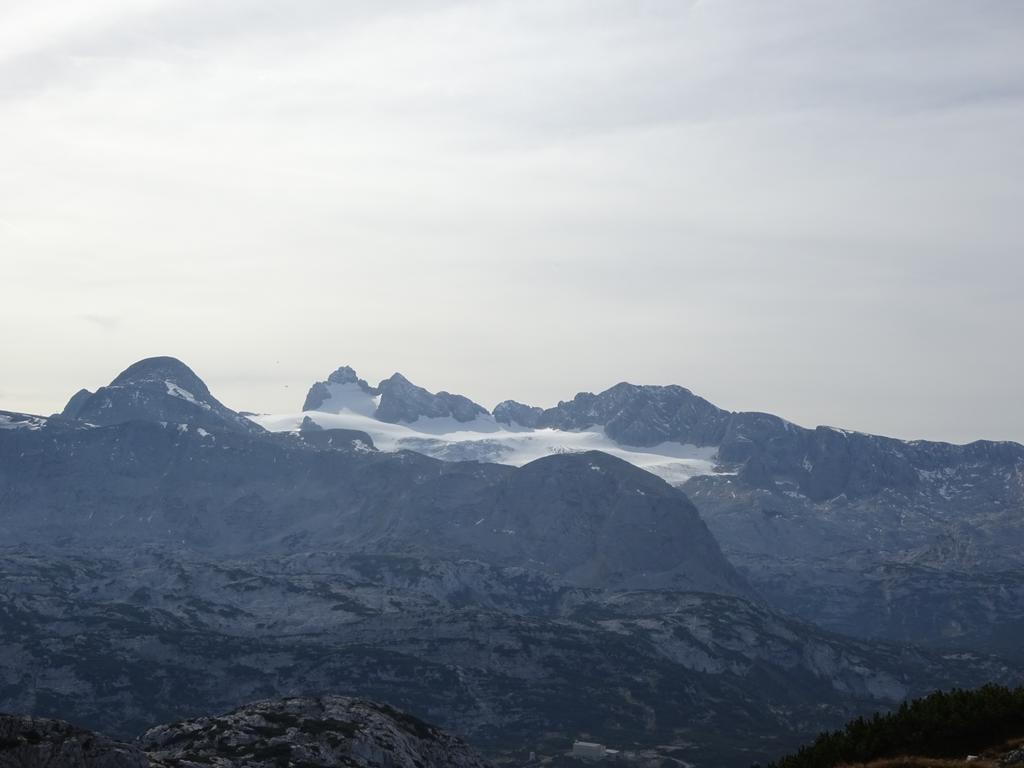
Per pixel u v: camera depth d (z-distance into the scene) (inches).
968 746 6161.4
